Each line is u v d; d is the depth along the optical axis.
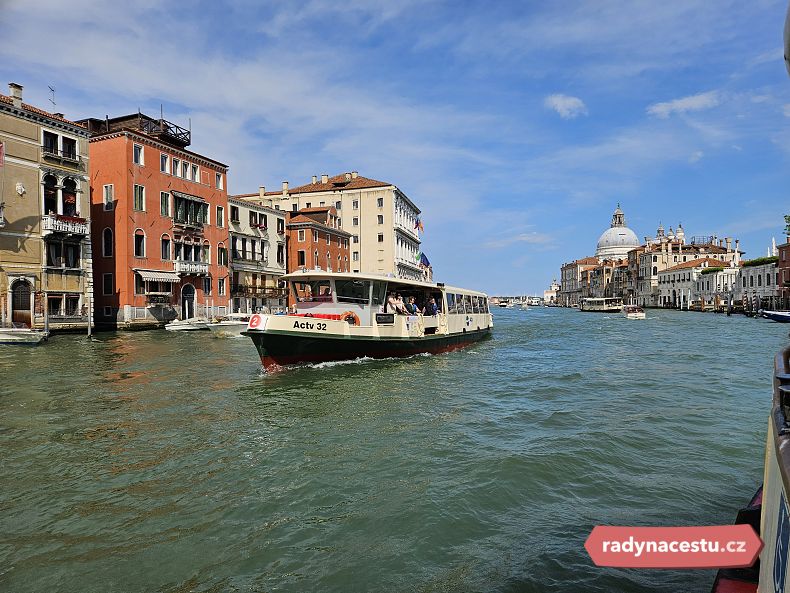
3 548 4.82
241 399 11.08
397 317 17.61
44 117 29.73
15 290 28.31
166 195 37.25
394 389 12.26
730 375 14.84
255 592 4.12
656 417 9.38
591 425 8.80
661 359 19.09
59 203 30.70
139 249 35.06
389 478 6.39
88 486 6.23
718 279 81.12
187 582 4.27
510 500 5.70
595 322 53.62
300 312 16.78
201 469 6.79
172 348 22.58
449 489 6.00
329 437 8.17
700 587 4.04
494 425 8.85
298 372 14.54
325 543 4.86
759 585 2.41
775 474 2.17
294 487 6.15
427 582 4.20
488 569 4.36
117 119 39.62
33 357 18.92
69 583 4.27
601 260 153.00
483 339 27.92
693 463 6.86
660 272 104.19
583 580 4.16
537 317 74.31
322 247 56.06
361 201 67.12
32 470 6.77
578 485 6.10
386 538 4.93
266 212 49.62
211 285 41.25
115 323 34.25
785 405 2.40
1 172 27.53
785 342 26.58
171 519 5.37
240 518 5.38
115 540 4.95
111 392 11.87
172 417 9.48
